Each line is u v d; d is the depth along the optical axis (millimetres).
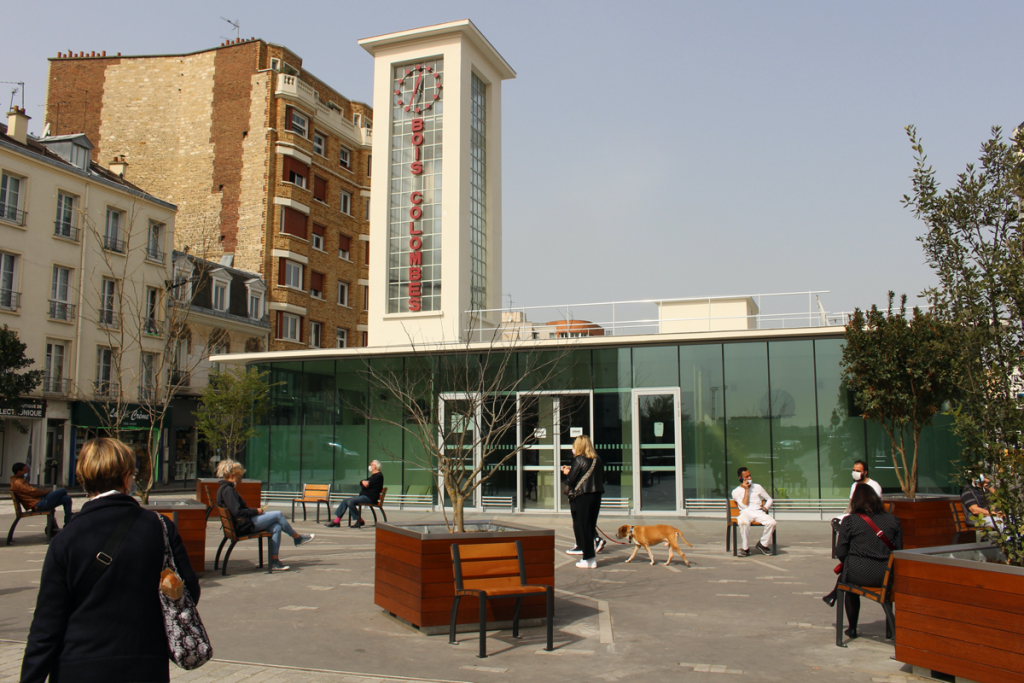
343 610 7934
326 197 45906
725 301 20547
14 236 30234
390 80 25500
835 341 18312
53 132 44688
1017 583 5086
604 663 5992
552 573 7328
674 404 19078
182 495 28984
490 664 5945
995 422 6023
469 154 25281
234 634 6871
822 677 5633
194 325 36625
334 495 21797
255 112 42469
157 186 43562
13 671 5570
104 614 3082
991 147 6449
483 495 20000
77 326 32375
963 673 5340
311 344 44281
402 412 21203
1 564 10820
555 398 19766
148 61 44500
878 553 6492
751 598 8727
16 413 29516
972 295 6270
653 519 18156
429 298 24266
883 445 17812
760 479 18406
